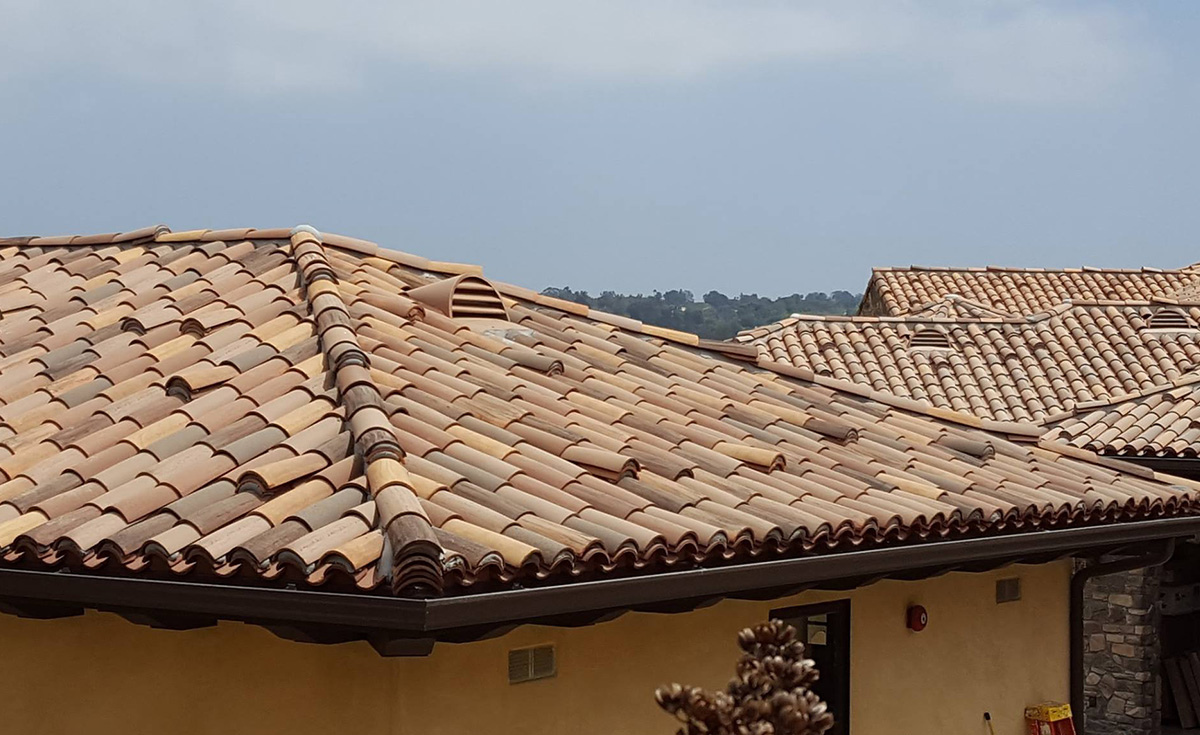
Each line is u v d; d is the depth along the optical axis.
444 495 5.51
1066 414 16.45
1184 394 15.81
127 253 10.30
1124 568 10.61
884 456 9.04
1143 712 16.36
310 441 5.95
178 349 7.71
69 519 5.43
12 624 6.30
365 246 10.42
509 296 10.91
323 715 5.68
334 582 4.78
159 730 5.98
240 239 10.13
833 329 22.38
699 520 6.20
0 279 10.05
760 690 3.52
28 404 7.05
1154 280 28.89
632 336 10.98
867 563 7.09
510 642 6.12
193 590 4.97
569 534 5.37
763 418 9.13
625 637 6.85
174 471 5.79
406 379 7.27
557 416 7.50
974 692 9.62
